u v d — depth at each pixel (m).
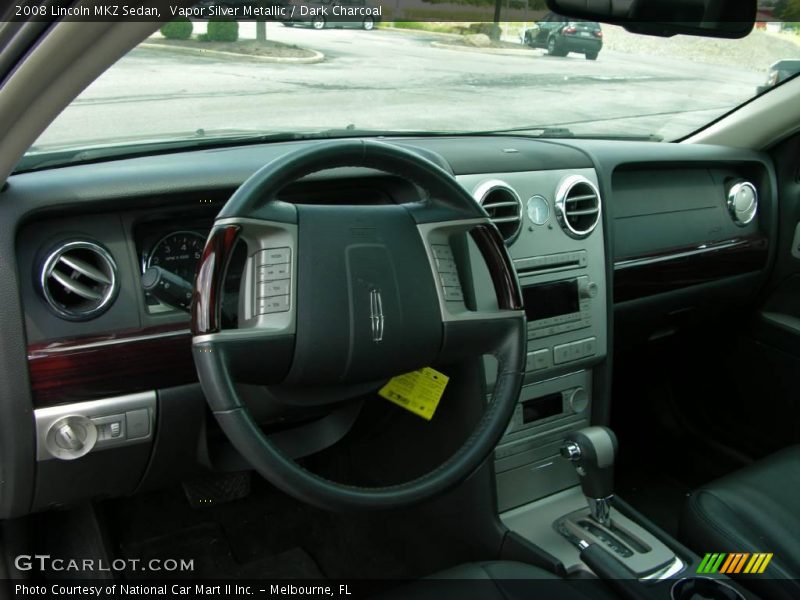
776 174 2.30
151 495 2.15
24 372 1.29
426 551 1.98
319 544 2.08
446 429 1.77
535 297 1.76
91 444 1.37
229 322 1.45
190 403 1.45
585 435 1.64
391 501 1.12
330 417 1.74
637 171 2.09
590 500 1.68
